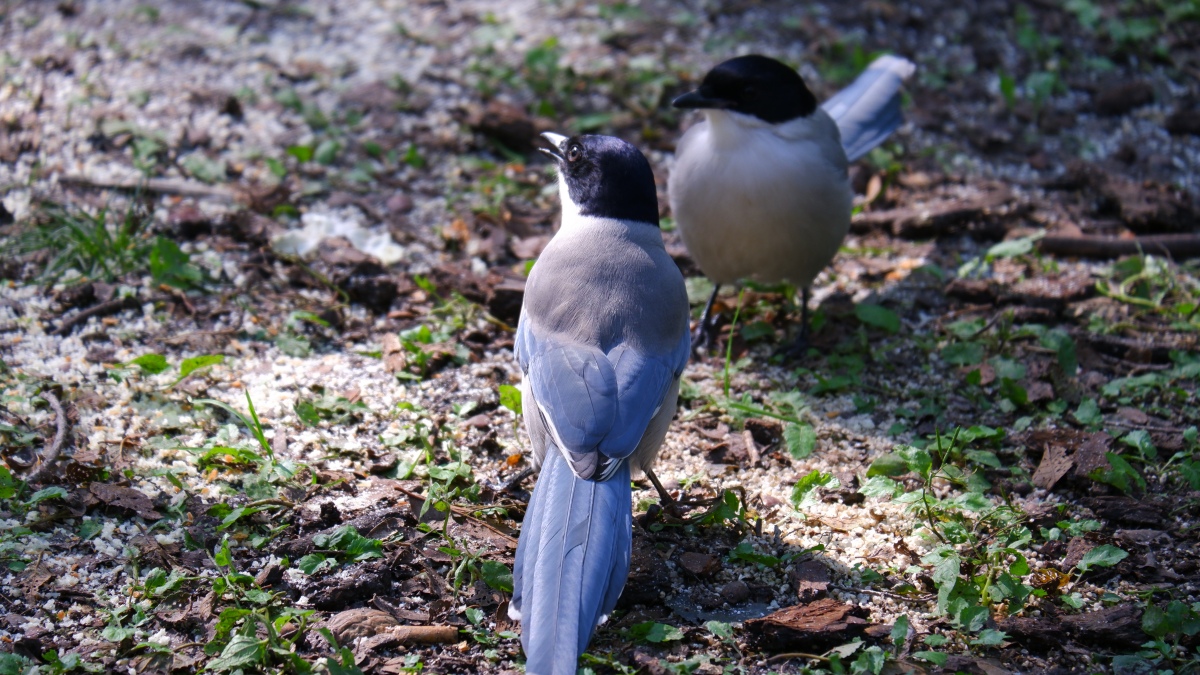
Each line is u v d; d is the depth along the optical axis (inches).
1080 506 331.3
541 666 232.5
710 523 314.5
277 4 612.4
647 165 327.0
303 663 256.2
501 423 358.9
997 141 539.5
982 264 463.2
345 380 375.6
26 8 597.3
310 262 434.6
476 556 295.0
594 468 265.1
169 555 292.2
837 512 327.0
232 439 337.7
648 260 312.7
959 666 267.3
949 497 332.2
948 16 627.8
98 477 317.7
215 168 477.7
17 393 349.4
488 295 416.2
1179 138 553.3
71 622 272.4
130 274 416.2
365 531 304.8
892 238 484.4
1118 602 292.0
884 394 386.6
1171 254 468.4
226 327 396.8
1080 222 490.9
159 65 548.7
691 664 262.4
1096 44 616.7
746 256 400.5
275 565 289.1
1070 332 418.6
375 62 570.3
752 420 363.3
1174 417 374.6
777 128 384.5
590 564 251.4
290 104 526.3
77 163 474.6
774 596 293.3
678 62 579.5
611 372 283.7
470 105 538.9
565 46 592.7
